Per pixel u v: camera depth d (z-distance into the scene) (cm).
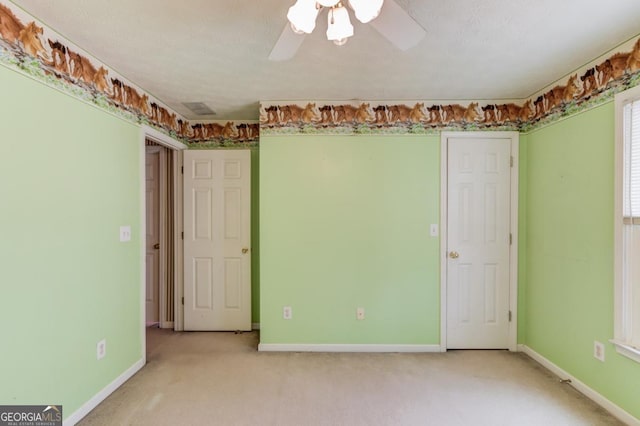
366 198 288
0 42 146
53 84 174
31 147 161
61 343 179
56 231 176
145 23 168
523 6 155
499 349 288
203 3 151
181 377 240
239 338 317
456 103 286
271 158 287
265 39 184
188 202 335
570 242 230
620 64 191
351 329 289
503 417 192
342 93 270
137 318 252
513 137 285
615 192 192
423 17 163
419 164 288
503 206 287
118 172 229
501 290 288
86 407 196
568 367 232
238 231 335
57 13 159
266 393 218
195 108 306
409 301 288
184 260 337
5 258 149
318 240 288
